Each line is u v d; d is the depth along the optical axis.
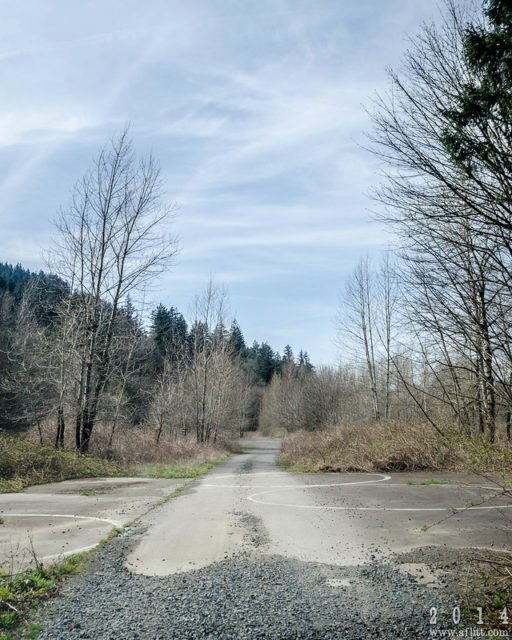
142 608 4.70
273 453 35.97
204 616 4.51
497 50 5.01
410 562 5.98
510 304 6.71
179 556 6.43
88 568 5.94
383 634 4.13
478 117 5.27
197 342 40.41
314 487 12.66
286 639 4.05
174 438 34.38
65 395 20.11
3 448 15.08
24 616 4.52
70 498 11.23
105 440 22.52
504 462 13.14
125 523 8.36
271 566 5.98
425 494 10.77
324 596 4.98
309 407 48.62
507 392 6.43
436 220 6.45
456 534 7.11
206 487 13.15
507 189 5.28
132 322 23.14
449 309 6.67
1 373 27.39
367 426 22.97
